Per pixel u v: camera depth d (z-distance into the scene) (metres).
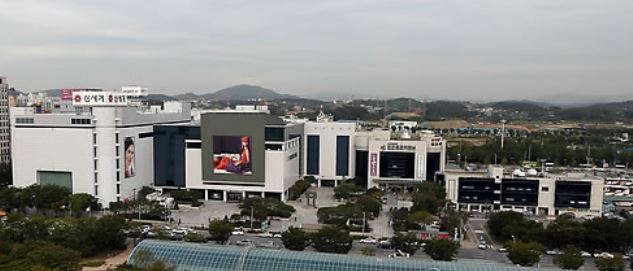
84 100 174.38
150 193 185.88
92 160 170.88
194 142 191.00
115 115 174.12
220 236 124.56
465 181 175.25
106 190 172.38
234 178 187.75
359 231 143.88
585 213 166.88
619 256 115.19
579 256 107.25
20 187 170.62
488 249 128.12
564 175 176.38
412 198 177.62
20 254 99.12
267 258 101.88
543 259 118.56
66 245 112.75
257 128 184.00
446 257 110.31
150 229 137.38
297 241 117.44
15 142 176.38
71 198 157.88
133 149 184.38
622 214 170.00
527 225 132.50
